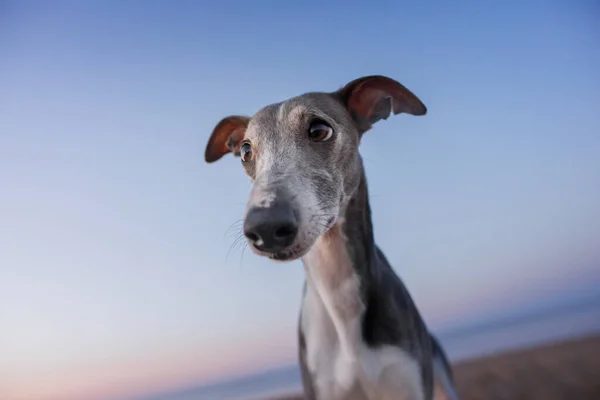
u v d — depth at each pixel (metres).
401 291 0.40
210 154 0.46
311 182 0.32
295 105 0.35
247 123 0.45
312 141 0.34
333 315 0.37
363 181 0.38
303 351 0.39
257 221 0.26
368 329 0.36
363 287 0.36
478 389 0.70
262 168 0.32
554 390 0.61
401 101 0.42
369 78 0.40
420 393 0.36
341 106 0.39
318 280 0.37
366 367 0.36
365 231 0.37
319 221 0.30
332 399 0.37
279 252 0.27
